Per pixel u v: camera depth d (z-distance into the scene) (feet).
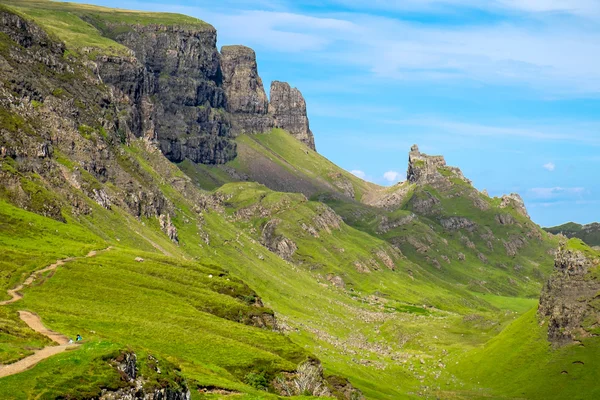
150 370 357.82
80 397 307.58
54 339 436.76
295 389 588.50
